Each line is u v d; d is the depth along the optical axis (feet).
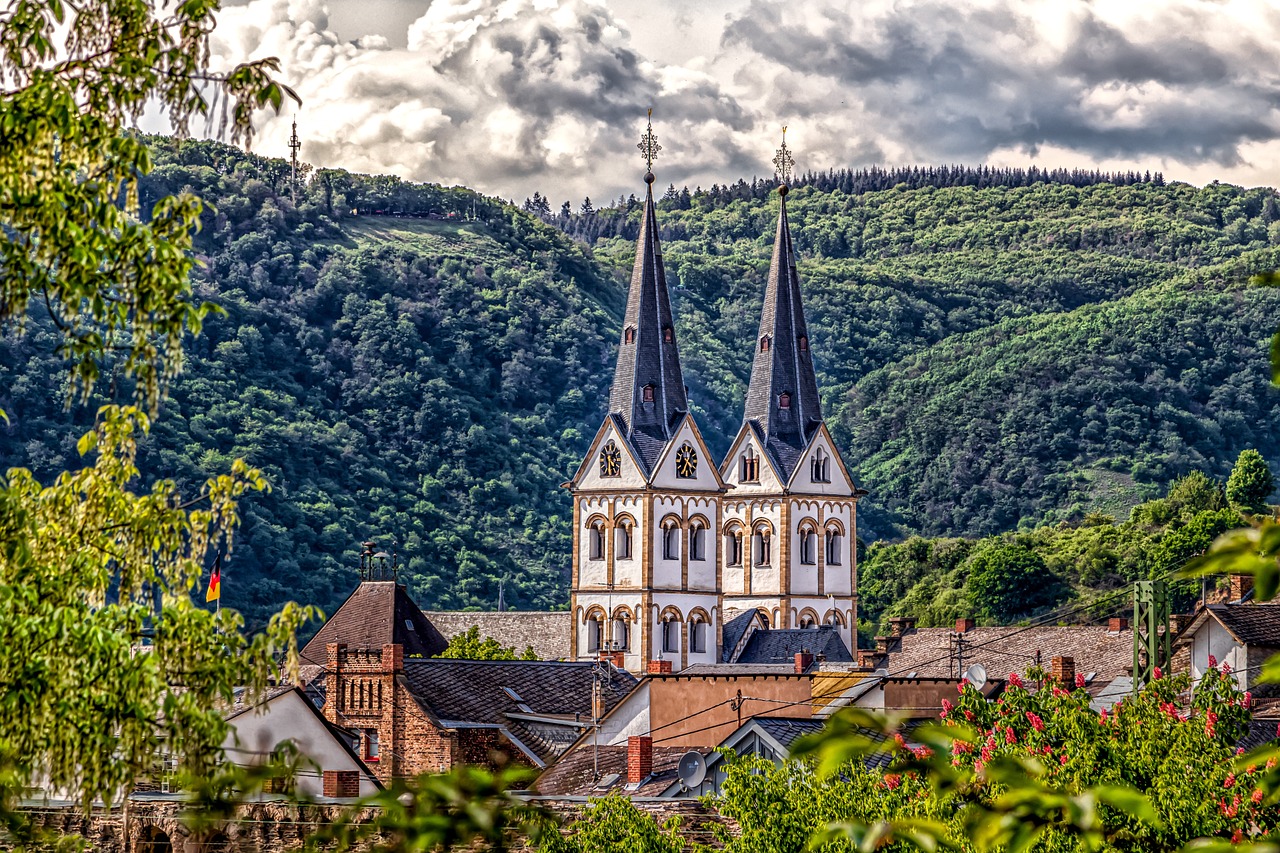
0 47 119.96
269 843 208.33
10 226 119.34
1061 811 71.26
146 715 119.03
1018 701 184.34
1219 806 161.27
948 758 71.77
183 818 85.10
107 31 120.16
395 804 71.87
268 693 320.29
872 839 70.08
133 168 120.57
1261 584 66.23
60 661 117.70
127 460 131.23
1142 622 318.86
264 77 120.16
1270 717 323.57
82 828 230.27
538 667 428.97
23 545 118.52
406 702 396.37
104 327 121.19
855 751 67.21
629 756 302.04
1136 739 177.99
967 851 140.05
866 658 556.51
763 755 273.75
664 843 209.87
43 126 115.85
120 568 129.59
